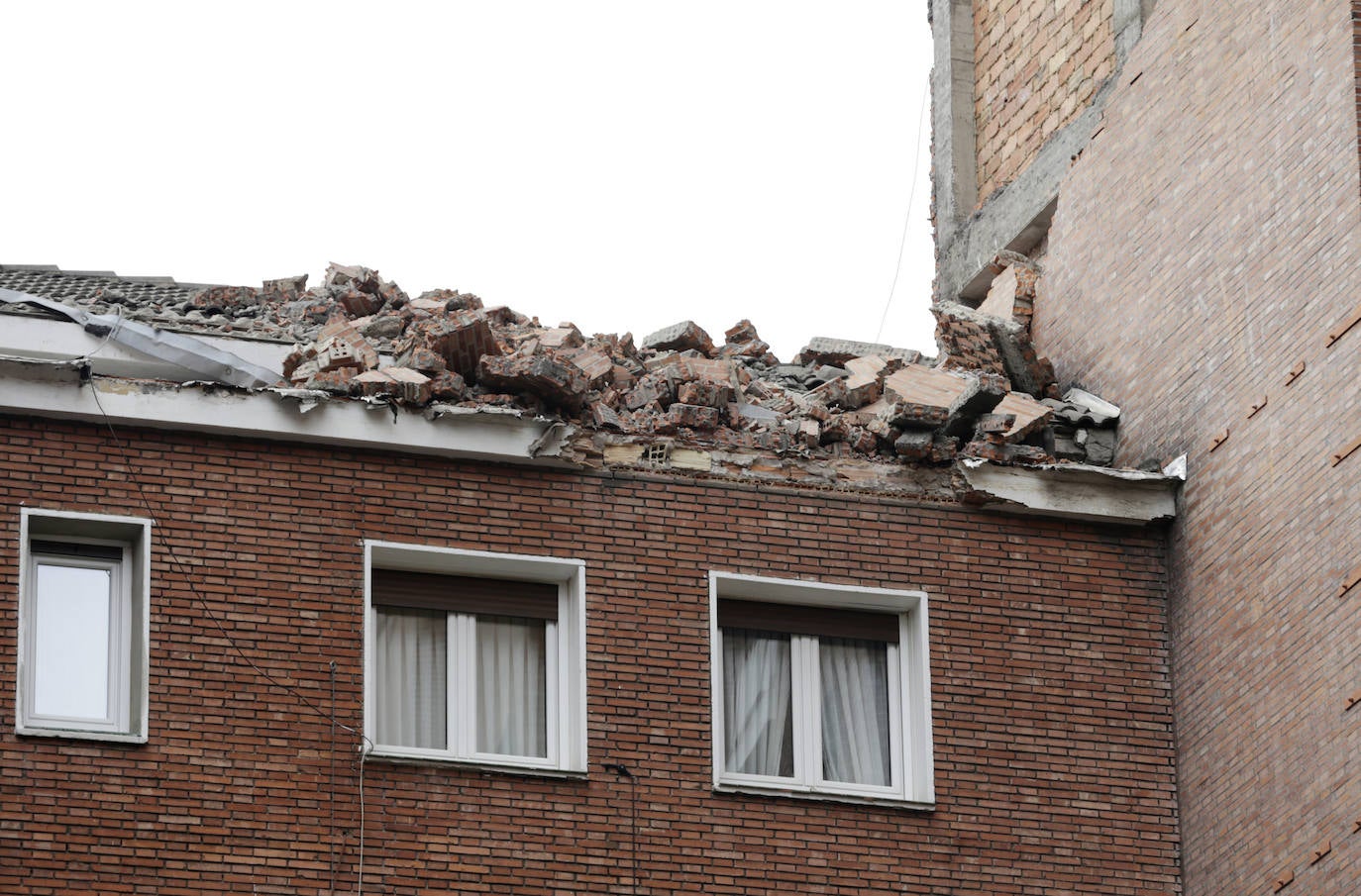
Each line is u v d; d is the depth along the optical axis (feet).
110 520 89.71
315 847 87.56
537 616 94.22
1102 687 97.30
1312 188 94.17
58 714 88.02
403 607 93.25
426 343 97.04
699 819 91.30
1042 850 94.38
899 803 93.30
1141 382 102.42
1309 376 92.99
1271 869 90.89
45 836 85.15
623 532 94.73
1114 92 107.14
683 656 93.45
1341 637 89.45
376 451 93.40
